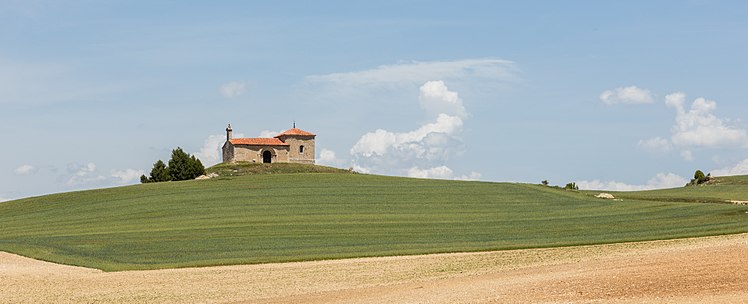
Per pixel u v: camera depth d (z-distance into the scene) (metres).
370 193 107.94
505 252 57.44
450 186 116.38
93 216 95.88
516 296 31.25
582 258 47.53
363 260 55.53
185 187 117.38
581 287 31.78
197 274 50.53
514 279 37.12
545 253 54.56
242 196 106.25
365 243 66.88
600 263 40.41
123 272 52.97
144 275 50.91
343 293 37.84
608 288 30.84
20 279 49.84
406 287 38.22
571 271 37.97
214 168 168.00
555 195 107.81
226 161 178.25
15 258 62.50
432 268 48.12
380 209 94.19
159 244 69.44
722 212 79.81
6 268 55.97
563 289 31.80
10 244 72.50
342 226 80.44
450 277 41.78
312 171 164.62
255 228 79.88
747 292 27.30
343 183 119.12
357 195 106.06
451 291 34.78
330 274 47.56
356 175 132.00
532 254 54.31
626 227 73.12
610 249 54.53
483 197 105.00
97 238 75.62
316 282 43.88
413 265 50.56
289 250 63.03
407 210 93.50
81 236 78.25
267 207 96.44
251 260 57.22
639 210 88.12
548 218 85.25
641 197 110.38
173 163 155.00
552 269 40.41
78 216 96.69
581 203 98.50
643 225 73.88
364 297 35.62
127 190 116.88
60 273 52.91
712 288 28.62
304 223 83.06
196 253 62.66
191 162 156.25
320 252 61.12
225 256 60.22
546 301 29.41
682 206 89.06
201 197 106.44
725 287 28.58
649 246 54.78
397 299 33.81
